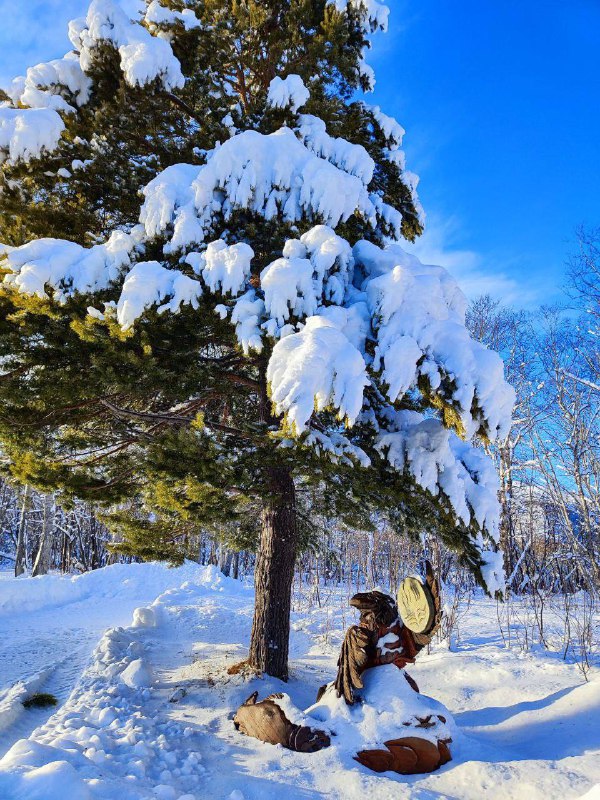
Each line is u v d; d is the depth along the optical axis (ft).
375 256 18.94
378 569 46.21
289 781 12.54
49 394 17.81
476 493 18.78
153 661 25.95
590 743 13.70
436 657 24.58
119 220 23.09
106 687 20.43
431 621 14.96
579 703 16.35
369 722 14.43
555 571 40.37
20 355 17.52
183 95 22.00
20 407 18.43
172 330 17.51
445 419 15.75
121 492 21.31
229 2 22.72
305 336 14.52
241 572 104.94
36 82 20.70
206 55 22.53
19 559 83.97
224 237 18.95
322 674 24.06
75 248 17.31
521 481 52.60
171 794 11.40
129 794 10.80
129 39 19.86
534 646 26.25
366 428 20.53
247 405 26.53
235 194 18.10
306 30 23.79
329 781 12.56
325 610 42.16
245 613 42.65
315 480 19.83
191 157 22.02
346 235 21.62
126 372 17.33
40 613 45.03
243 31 22.33
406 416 20.52
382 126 25.54
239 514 19.86
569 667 21.03
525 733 15.47
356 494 20.16
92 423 22.16
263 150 18.49
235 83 25.48
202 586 57.72
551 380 46.91
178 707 18.43
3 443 19.39
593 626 29.53
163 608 41.11
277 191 18.74
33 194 20.21
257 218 19.31
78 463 21.44
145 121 21.40
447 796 12.03
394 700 14.80
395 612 16.47
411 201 26.68
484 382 15.37
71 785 9.84
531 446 40.32
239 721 16.14
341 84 25.16
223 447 18.71
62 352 17.67
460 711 18.48
